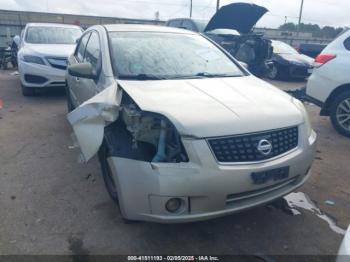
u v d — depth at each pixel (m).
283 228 3.04
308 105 7.66
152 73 3.58
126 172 2.59
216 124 2.56
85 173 3.98
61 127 5.64
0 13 30.20
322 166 4.36
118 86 3.21
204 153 2.46
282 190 2.83
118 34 4.11
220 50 4.32
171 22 13.25
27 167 4.12
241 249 2.78
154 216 2.54
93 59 4.15
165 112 2.64
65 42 8.48
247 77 3.85
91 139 2.94
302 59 11.79
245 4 9.45
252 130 2.62
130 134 2.78
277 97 3.21
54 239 2.83
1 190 3.57
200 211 2.52
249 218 3.18
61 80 7.42
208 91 3.16
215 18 10.36
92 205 3.32
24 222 3.04
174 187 2.43
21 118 6.13
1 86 9.09
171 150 2.53
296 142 2.90
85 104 3.07
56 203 3.35
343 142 5.30
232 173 2.49
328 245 2.84
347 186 3.85
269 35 33.84
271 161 2.65
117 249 2.74
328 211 3.33
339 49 5.53
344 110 5.55
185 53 4.00
